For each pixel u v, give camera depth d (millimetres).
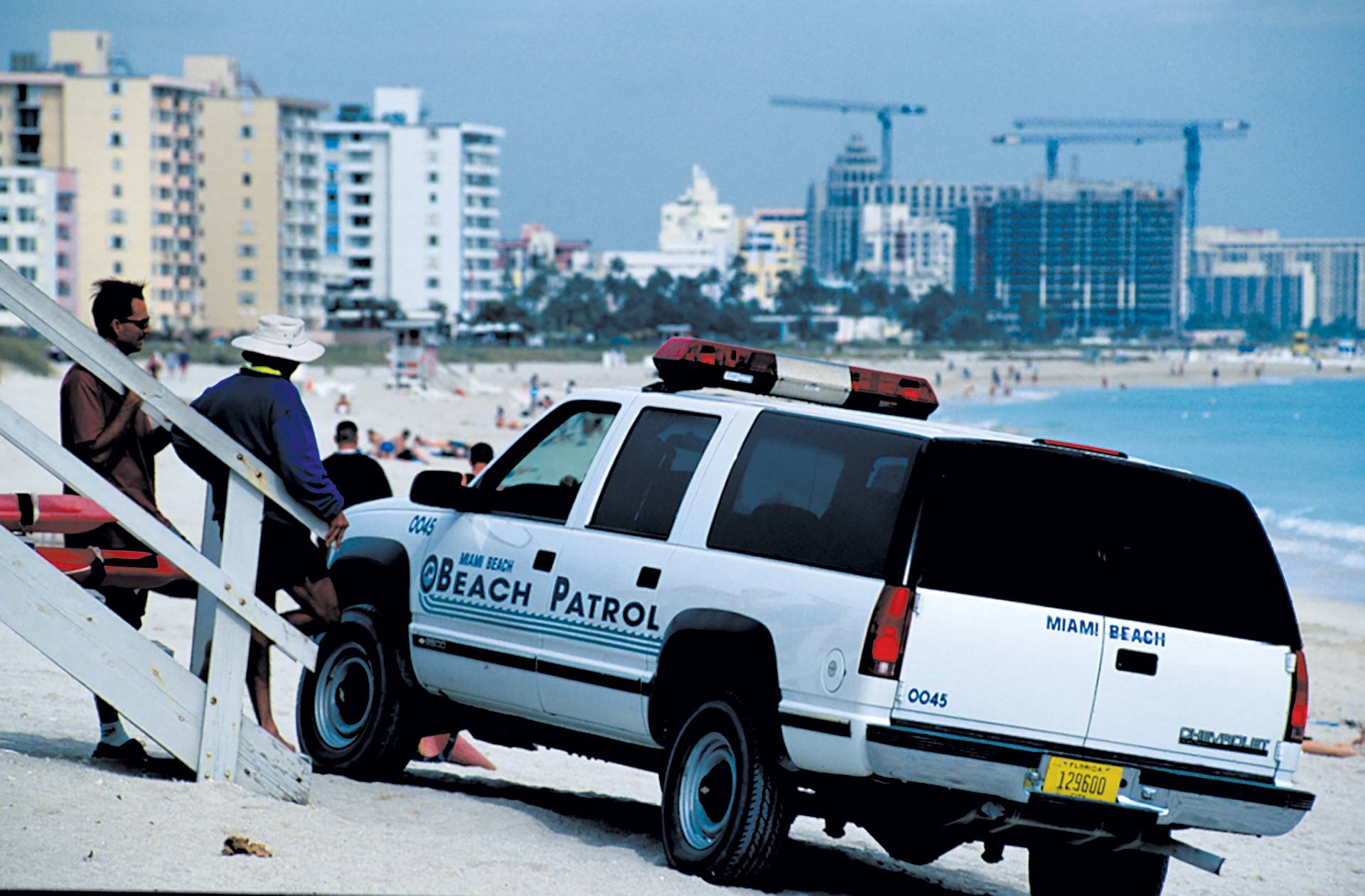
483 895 14539
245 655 17016
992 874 21797
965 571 15086
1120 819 15508
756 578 16250
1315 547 101875
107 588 18250
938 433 15773
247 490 16953
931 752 14859
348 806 18359
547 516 19125
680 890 15711
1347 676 50406
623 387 19188
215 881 13820
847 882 18266
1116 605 15438
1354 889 22516
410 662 20234
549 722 18719
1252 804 15867
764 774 15930
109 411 17938
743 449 17172
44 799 15555
